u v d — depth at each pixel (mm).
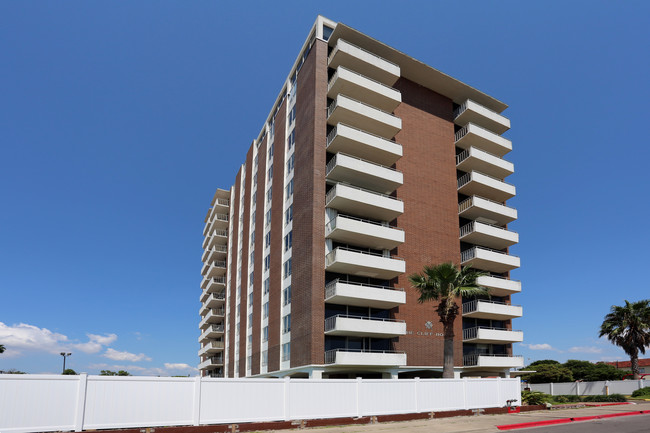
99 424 15266
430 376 36531
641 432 16562
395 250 36625
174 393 16672
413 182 39469
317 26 39125
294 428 18375
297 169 38344
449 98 45219
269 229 45000
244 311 51562
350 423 19766
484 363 37438
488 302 39406
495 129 46812
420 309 36406
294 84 42844
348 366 31375
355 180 36031
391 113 40094
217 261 69562
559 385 52812
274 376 37906
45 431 14406
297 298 34594
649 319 48188
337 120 36500
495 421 21125
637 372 48156
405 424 20219
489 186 42781
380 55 40031
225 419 17406
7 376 14133
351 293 31734
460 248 42188
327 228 33969
